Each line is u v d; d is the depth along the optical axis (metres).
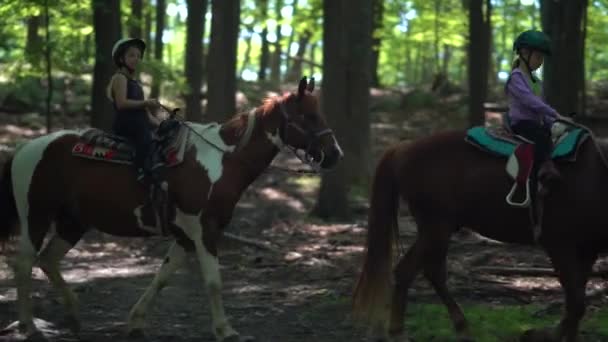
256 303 8.02
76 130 6.74
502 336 6.36
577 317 5.78
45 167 6.52
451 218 6.12
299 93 6.26
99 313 7.58
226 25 16.64
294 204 15.23
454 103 24.53
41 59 14.73
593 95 22.70
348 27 14.71
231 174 6.21
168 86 18.34
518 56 6.11
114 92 6.34
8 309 7.62
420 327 6.70
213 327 6.14
